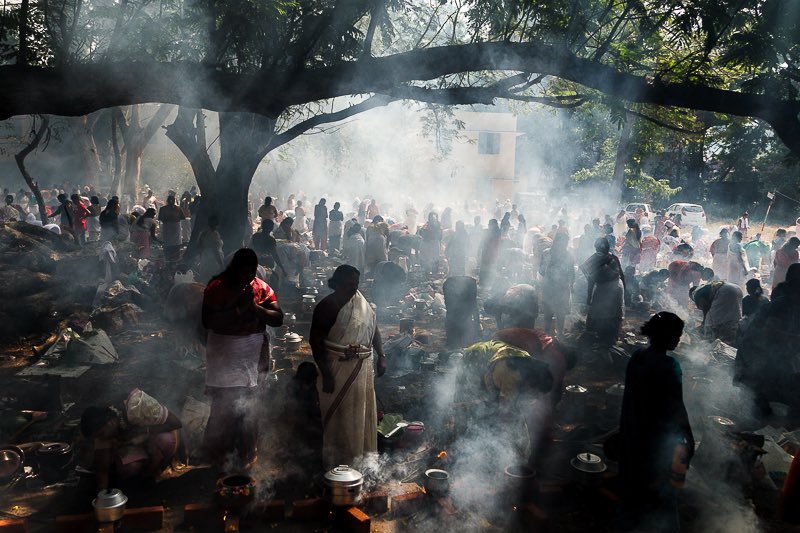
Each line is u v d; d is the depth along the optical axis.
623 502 4.26
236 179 13.44
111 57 6.07
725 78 8.10
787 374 6.93
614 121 8.30
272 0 5.86
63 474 5.08
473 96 7.21
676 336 4.02
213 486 4.98
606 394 7.50
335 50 6.55
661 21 7.13
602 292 9.29
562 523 4.62
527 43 6.61
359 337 4.86
